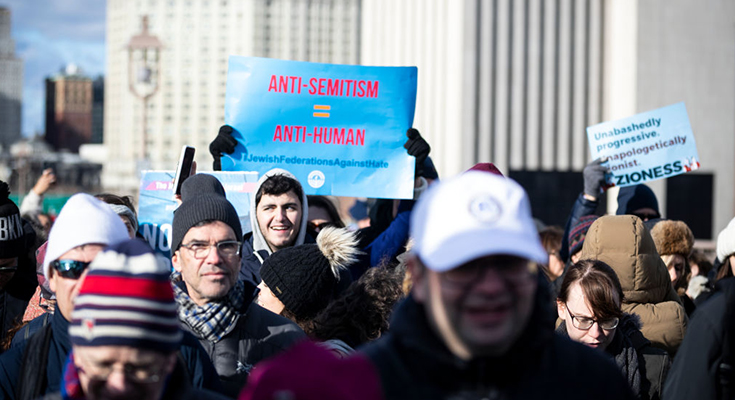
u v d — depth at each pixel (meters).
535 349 1.83
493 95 14.28
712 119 13.78
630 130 6.14
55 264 2.57
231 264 2.97
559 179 14.38
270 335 3.08
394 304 2.88
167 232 4.79
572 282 3.40
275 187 4.25
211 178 3.79
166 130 130.62
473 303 1.73
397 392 1.80
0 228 3.89
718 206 13.88
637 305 3.92
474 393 1.79
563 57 14.29
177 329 2.03
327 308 2.95
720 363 2.55
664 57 13.66
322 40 126.19
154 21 130.75
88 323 1.92
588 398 1.88
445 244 1.71
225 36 129.25
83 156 154.25
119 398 1.92
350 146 4.95
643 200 6.14
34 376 2.54
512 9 14.28
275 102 4.92
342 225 5.46
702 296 5.38
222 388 2.78
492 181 1.77
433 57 15.76
